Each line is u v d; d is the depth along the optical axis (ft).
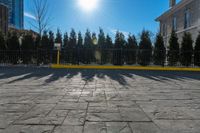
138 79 33.68
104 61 60.39
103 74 41.16
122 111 15.01
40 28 81.97
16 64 59.93
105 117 13.62
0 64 59.36
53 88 24.25
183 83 29.45
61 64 57.88
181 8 79.00
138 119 13.30
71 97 19.42
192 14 70.49
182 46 57.57
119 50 59.88
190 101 18.28
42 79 32.35
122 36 66.13
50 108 15.57
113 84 27.86
